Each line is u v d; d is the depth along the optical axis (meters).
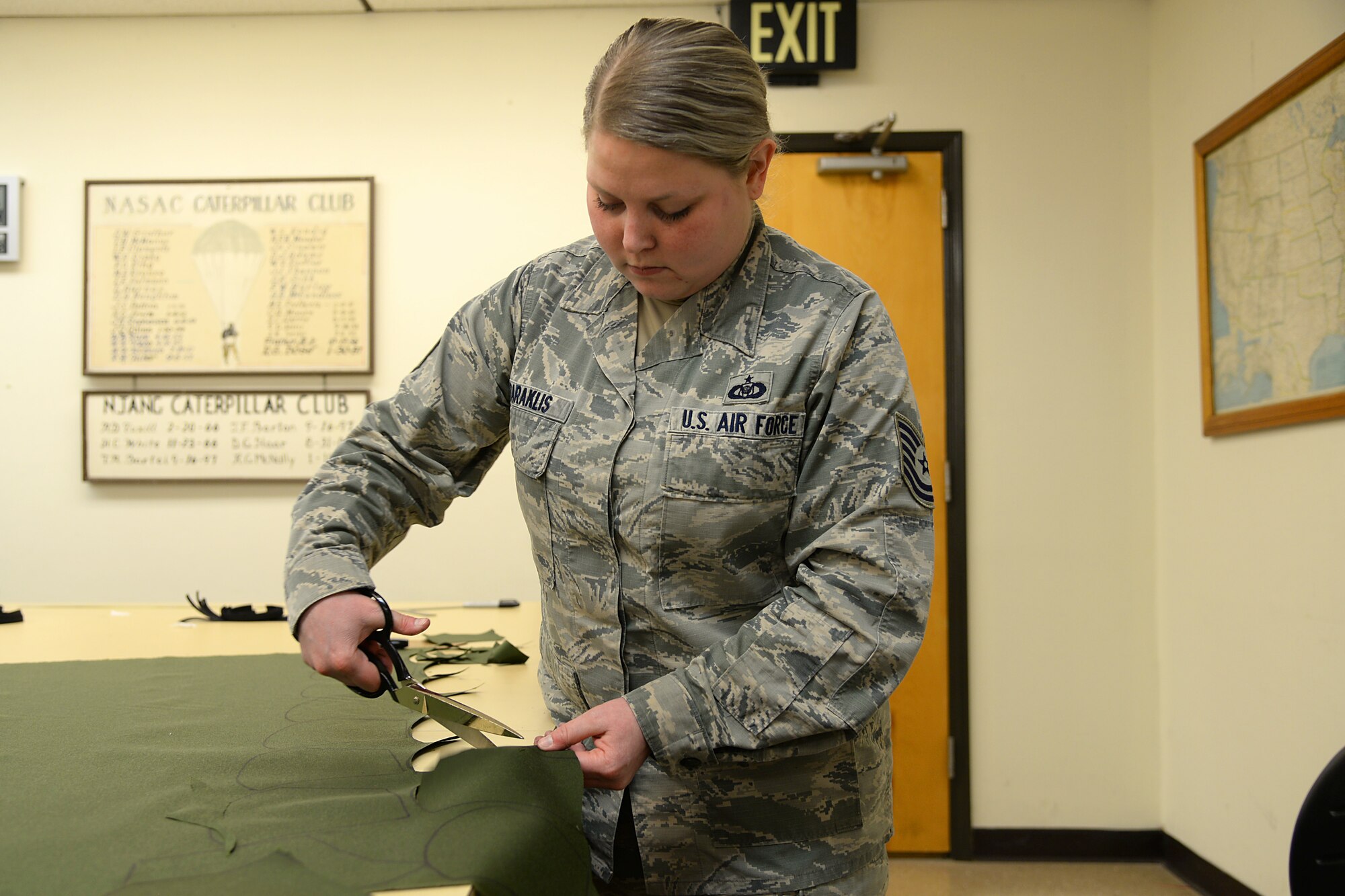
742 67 0.68
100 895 0.51
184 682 1.10
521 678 1.14
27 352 2.66
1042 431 2.64
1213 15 2.30
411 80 2.70
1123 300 2.64
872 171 2.64
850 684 0.70
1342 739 1.82
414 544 2.65
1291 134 1.96
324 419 2.65
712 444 0.72
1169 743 2.55
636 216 0.68
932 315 2.64
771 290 0.76
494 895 0.54
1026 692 2.62
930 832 2.61
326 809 0.65
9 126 2.69
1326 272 1.85
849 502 0.72
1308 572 1.93
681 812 0.77
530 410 0.80
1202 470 2.37
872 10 2.67
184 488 2.66
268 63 2.71
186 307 2.64
